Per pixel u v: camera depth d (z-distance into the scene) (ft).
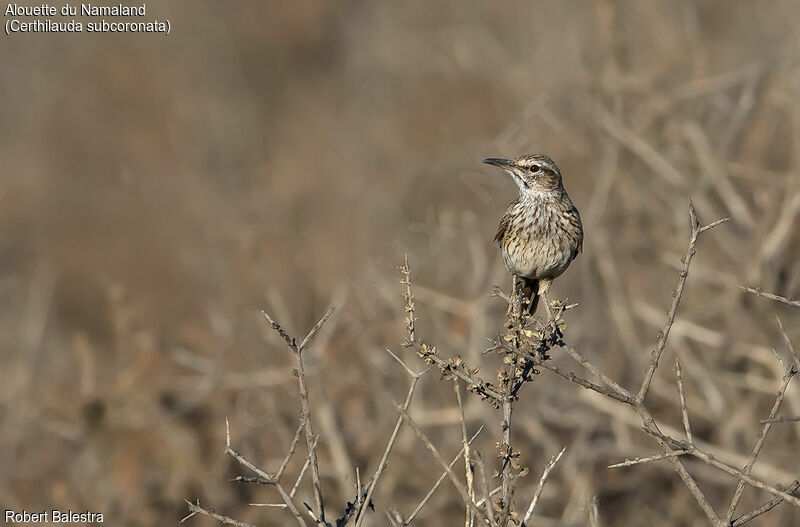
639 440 48.88
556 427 49.52
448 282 55.26
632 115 54.80
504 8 83.46
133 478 47.47
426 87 81.30
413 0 92.07
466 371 27.37
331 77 93.40
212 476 47.34
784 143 56.08
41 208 74.59
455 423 47.57
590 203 54.80
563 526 43.75
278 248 62.39
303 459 46.85
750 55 66.39
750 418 47.88
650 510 47.26
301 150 80.33
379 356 49.62
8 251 71.72
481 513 24.70
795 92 54.19
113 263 68.39
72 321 65.21
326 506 45.68
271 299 50.03
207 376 49.19
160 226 70.79
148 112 84.33
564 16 71.31
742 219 52.70
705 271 51.42
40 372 56.03
